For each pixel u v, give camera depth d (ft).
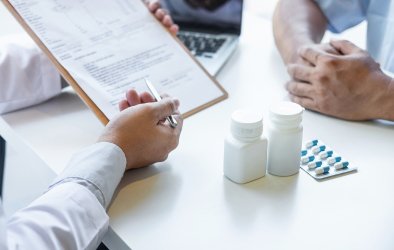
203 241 1.32
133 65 2.23
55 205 1.29
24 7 2.07
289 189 1.59
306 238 1.33
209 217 1.43
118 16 2.35
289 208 1.47
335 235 1.34
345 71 2.06
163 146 1.69
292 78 2.39
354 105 2.08
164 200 1.53
